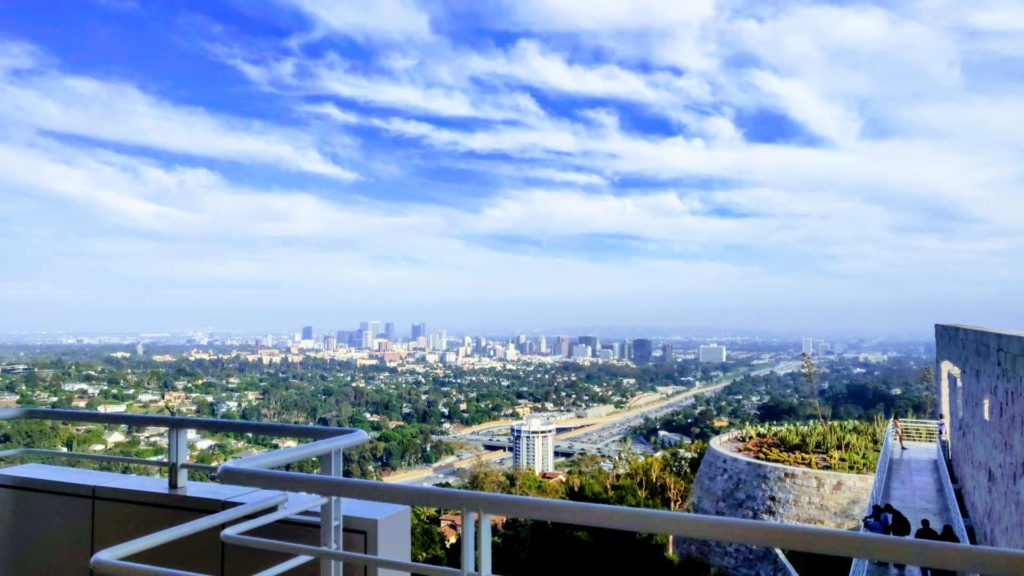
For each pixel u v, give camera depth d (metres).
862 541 1.19
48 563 3.24
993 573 1.12
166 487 3.10
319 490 1.78
